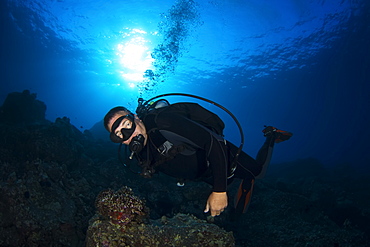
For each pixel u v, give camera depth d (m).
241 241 4.82
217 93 37.22
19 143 5.89
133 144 1.58
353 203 6.96
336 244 4.64
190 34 23.23
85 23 22.58
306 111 44.41
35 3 20.89
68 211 4.24
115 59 28.45
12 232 3.74
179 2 19.81
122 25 22.47
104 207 1.97
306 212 5.83
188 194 5.65
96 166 6.34
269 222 5.61
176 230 2.12
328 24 22.27
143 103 1.88
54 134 5.98
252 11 20.59
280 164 20.16
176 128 1.50
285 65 28.66
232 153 1.97
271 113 46.22
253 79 32.50
